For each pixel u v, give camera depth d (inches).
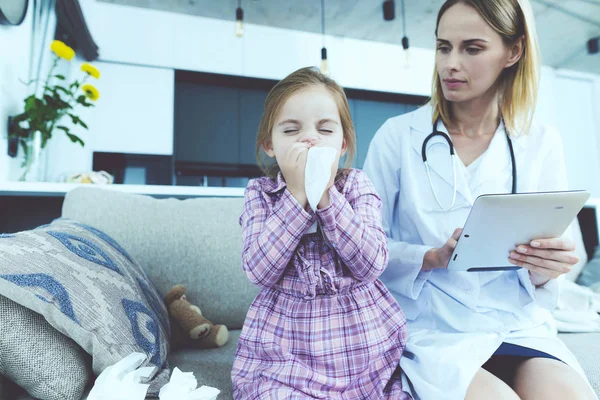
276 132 28.5
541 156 35.7
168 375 29.7
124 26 166.2
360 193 30.0
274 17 175.6
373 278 27.2
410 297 33.6
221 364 35.8
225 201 51.0
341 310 26.9
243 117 186.9
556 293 31.9
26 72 86.2
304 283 26.6
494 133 36.9
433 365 26.5
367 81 195.5
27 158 81.5
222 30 178.9
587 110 228.5
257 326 27.3
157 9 169.8
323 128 27.9
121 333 27.5
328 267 27.3
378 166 39.3
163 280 44.4
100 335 25.9
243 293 47.4
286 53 186.1
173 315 40.6
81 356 26.5
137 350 27.9
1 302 24.5
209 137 180.9
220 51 177.9
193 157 178.1
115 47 164.6
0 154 72.9
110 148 161.9
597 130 228.5
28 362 24.2
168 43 171.6
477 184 34.2
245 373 26.6
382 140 39.9
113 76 164.4
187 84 180.2
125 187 70.4
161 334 32.8
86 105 89.5
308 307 26.8
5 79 74.8
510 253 29.5
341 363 25.6
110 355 25.6
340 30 187.3
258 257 25.7
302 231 25.5
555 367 27.1
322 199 26.0
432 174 35.9
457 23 31.3
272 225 25.7
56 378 24.6
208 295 45.9
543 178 36.3
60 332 25.7
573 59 212.8
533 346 29.7
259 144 32.4
